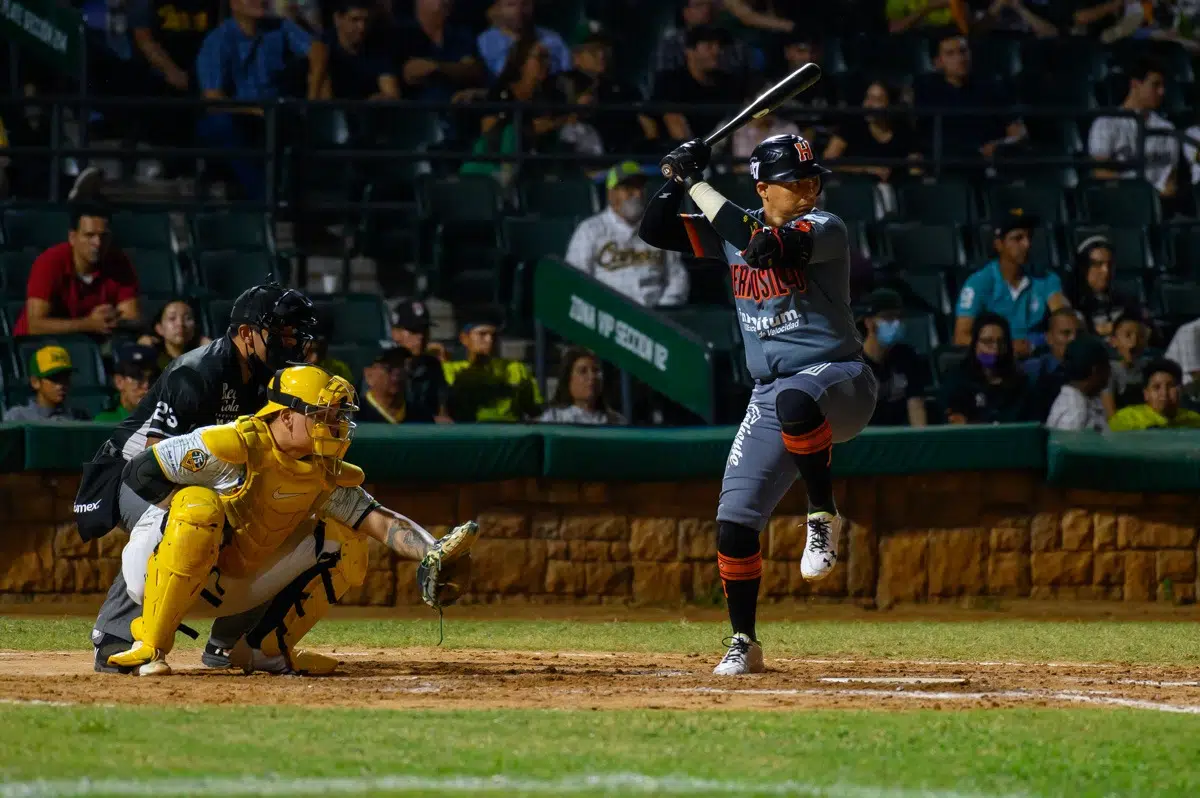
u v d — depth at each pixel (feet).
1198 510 119.44
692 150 66.85
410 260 161.79
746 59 175.63
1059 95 190.90
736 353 146.10
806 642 87.51
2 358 134.21
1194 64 205.16
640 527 115.03
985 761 41.68
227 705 50.70
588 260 148.56
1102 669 70.79
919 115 170.30
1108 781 39.14
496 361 133.08
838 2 194.49
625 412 133.59
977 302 151.53
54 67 156.56
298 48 168.45
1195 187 186.39
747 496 64.69
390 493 112.68
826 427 62.85
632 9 188.44
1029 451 116.57
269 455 59.11
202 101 152.46
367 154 157.28
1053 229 168.96
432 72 171.22
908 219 169.17
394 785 36.83
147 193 166.50
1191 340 153.79
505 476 112.68
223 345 61.98
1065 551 118.32
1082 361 135.33
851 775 39.29
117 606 62.44
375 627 96.43
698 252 67.87
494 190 160.04
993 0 201.98
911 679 64.03
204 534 58.90
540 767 39.65
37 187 164.76
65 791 35.40
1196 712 52.65
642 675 64.80
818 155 174.29
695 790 36.70
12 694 53.11
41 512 109.70
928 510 117.08
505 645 83.51
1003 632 95.91
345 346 138.62
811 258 61.57
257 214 153.99
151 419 61.87
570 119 169.58
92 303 138.10
